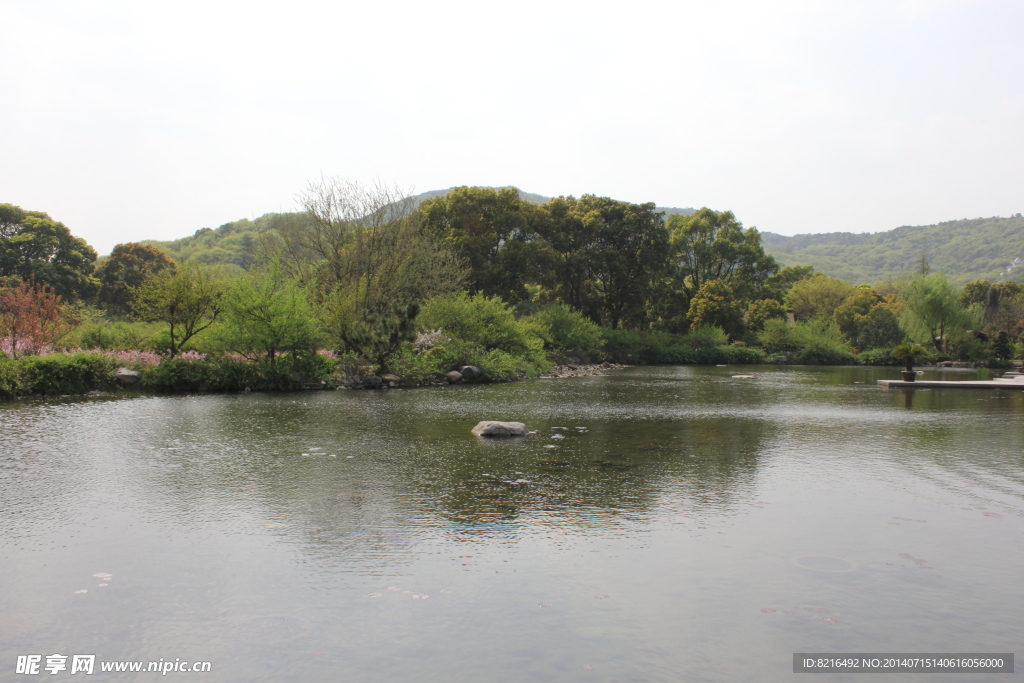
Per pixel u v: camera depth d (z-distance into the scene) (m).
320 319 23.16
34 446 9.70
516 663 3.54
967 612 4.22
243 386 19.03
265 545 5.39
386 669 3.47
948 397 20.00
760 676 3.42
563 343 37.31
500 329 28.23
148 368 18.62
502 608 4.23
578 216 49.84
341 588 4.53
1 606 4.22
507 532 5.77
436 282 29.12
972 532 5.86
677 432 11.81
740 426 12.77
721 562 5.07
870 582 4.70
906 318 48.16
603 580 4.70
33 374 16.61
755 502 6.86
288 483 7.47
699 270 64.25
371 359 22.23
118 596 4.38
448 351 24.16
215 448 9.64
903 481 7.90
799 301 68.38
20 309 19.55
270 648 3.69
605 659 3.58
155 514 6.22
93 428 11.48
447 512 6.38
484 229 42.94
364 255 27.41
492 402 16.72
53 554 5.14
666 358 47.41
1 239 44.91
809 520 6.21
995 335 46.69
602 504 6.71
